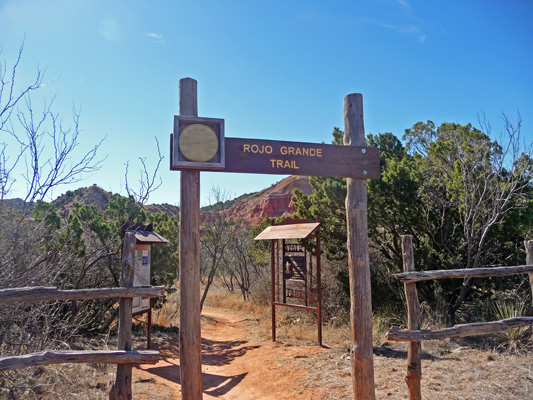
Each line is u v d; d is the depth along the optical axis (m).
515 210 9.18
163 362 8.16
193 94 4.33
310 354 7.74
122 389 3.45
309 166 4.70
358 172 4.88
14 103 5.19
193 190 4.18
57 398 4.55
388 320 9.34
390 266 10.24
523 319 4.43
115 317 9.81
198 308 4.06
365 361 4.56
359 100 5.07
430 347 7.34
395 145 15.29
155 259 12.31
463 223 9.52
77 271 8.64
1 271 5.24
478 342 7.61
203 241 19.20
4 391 4.34
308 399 5.48
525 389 4.80
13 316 5.07
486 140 11.44
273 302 9.80
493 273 4.49
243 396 6.23
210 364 8.48
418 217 9.66
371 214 10.55
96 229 10.73
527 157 9.02
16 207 5.73
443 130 20.98
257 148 4.52
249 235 21.73
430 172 11.24
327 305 11.36
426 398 4.79
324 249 11.99
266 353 8.34
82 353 3.30
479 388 4.96
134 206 9.73
